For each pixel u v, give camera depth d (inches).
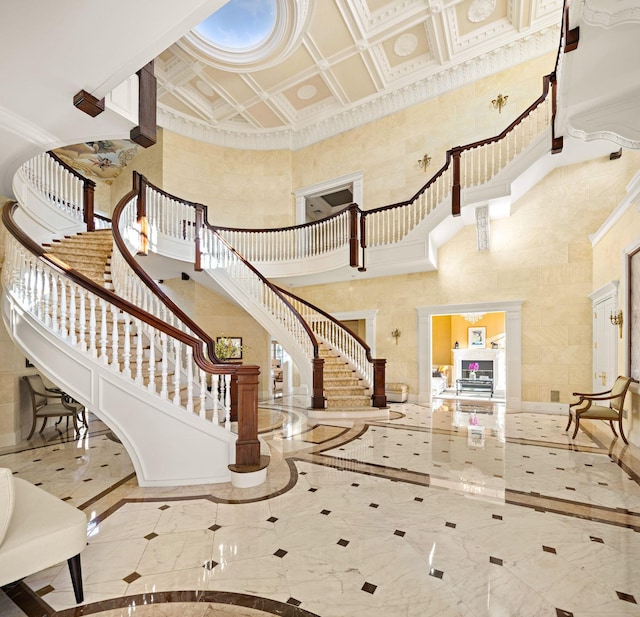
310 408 257.6
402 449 176.7
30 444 186.5
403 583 78.1
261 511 111.3
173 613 69.8
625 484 132.0
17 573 65.1
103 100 94.5
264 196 409.4
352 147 379.2
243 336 356.2
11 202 177.6
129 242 241.1
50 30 72.6
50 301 146.7
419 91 339.3
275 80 332.8
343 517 107.7
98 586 77.5
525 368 276.1
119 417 130.6
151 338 133.2
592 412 189.3
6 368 185.9
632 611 69.4
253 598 73.7
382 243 310.7
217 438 134.9
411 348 326.0
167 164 370.3
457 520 105.7
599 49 96.3
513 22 279.6
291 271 345.4
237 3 259.9
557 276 268.5
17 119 101.1
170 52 299.7
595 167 259.8
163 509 112.6
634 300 186.7
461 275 304.0
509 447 179.5
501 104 303.1
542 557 87.3
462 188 264.2
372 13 272.1
